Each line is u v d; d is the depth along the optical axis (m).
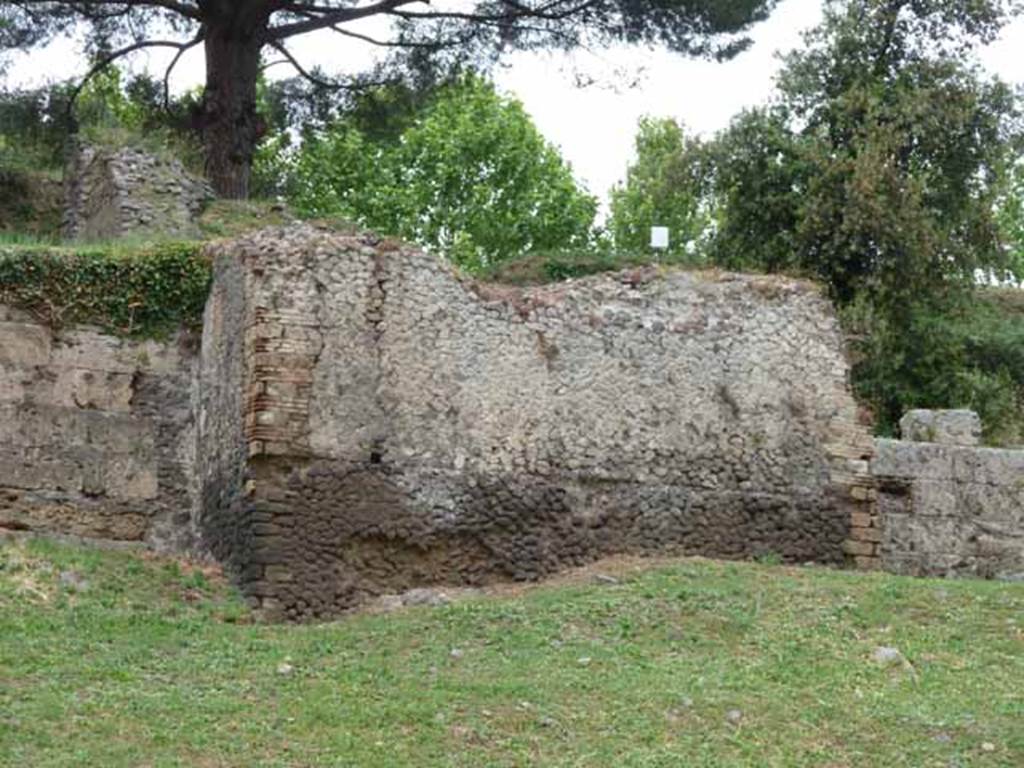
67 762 13.93
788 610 18.16
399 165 47.25
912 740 15.34
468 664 16.47
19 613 17.36
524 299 20.53
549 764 14.52
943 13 33.00
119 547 20.64
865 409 22.55
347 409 19.44
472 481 19.80
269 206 29.31
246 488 19.14
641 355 20.75
